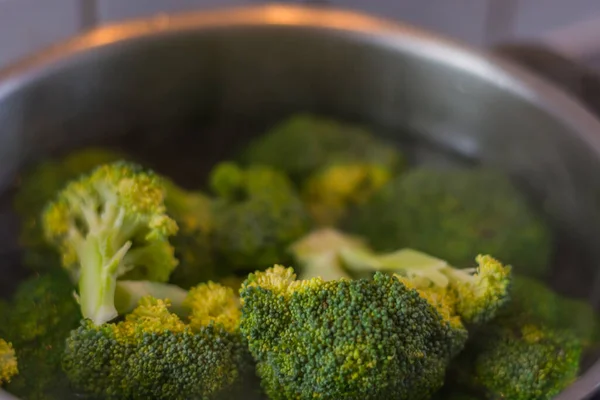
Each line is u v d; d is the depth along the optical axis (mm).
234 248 395
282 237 401
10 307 383
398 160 472
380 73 481
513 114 456
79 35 452
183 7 542
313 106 502
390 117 496
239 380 340
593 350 362
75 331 342
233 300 356
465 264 375
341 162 461
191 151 480
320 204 456
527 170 463
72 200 386
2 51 521
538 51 502
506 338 354
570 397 322
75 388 343
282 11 475
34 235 409
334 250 392
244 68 484
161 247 365
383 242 426
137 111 478
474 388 353
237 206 415
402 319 325
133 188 367
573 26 589
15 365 348
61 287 377
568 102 439
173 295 357
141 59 463
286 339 329
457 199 435
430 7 574
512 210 433
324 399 328
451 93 471
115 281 352
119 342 336
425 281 351
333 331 322
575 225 440
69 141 463
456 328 339
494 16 585
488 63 454
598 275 423
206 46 471
